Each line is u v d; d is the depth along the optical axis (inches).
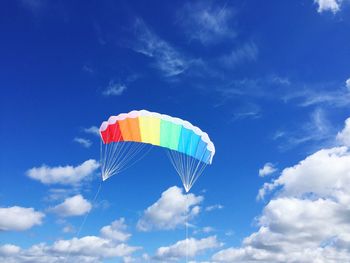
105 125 1264.8
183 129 1289.4
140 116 1259.2
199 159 1301.7
